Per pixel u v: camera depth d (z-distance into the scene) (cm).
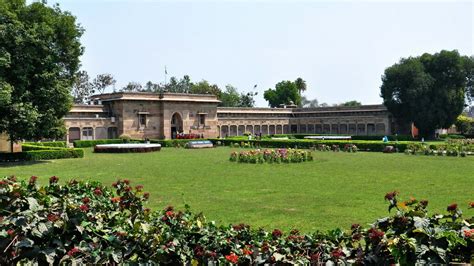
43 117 2747
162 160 2933
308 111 7450
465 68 6147
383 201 1310
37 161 2884
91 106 5422
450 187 1603
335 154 3519
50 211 532
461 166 2438
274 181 1800
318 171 2189
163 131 5762
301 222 1034
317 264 471
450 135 6694
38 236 493
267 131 7388
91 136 5228
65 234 518
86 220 532
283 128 7606
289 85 10481
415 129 6825
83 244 508
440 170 2220
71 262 485
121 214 606
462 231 450
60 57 2894
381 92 6241
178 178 1911
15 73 2584
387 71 6138
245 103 10838
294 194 1454
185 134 5725
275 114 7475
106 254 494
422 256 431
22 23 2639
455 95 5912
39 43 2673
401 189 1557
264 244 496
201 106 6216
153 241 505
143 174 2077
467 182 1744
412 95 5744
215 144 5147
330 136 6306
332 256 470
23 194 550
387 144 3850
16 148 3738
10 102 2509
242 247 521
